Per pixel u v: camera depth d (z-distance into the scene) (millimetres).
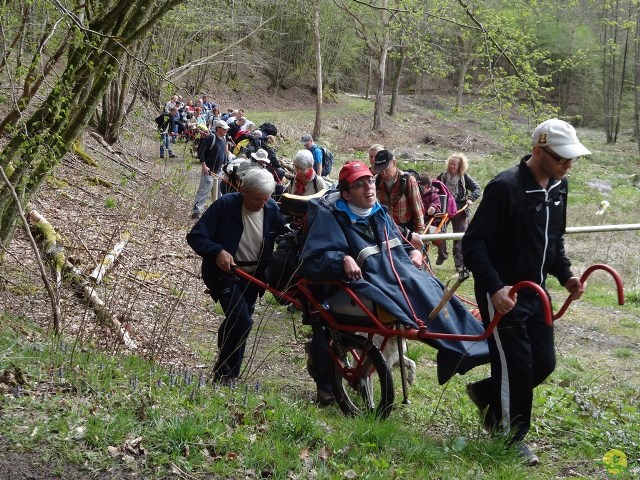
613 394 7270
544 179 4781
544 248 4824
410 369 6344
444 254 13062
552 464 4984
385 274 5363
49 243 9062
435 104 54031
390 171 8414
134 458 4094
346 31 46969
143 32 7098
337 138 40562
